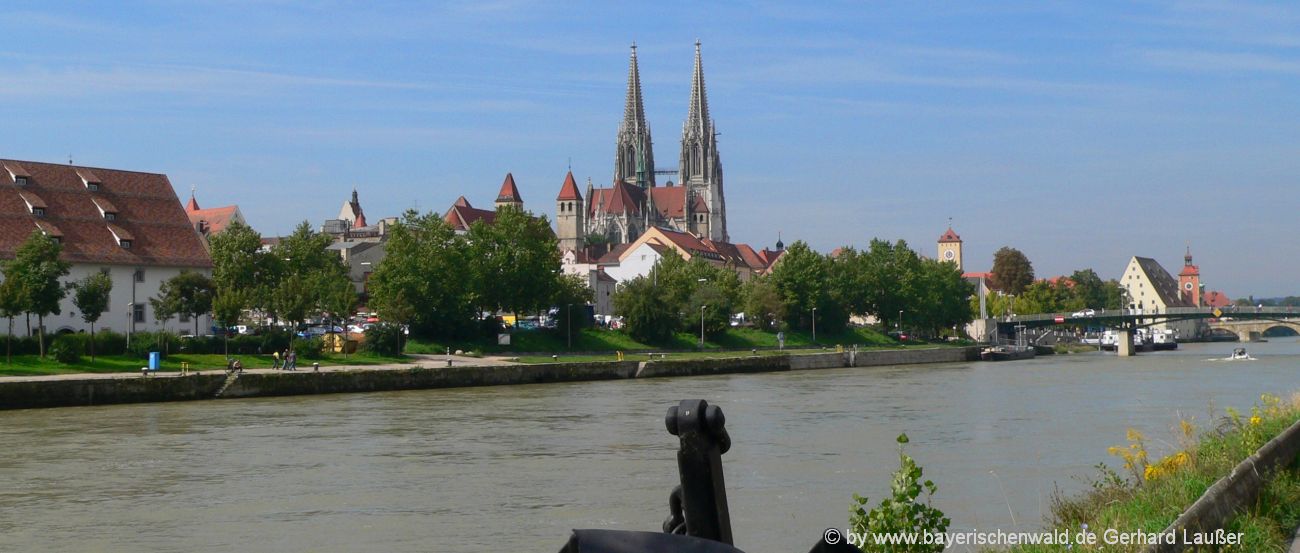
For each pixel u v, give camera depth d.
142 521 34.72
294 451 51.94
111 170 132.75
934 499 35.44
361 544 30.83
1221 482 18.34
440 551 29.78
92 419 69.12
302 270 151.25
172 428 63.22
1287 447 23.98
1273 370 129.12
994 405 76.62
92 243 122.69
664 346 161.38
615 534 7.27
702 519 8.03
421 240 138.62
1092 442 52.00
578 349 149.50
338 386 93.56
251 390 87.94
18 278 95.44
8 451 52.38
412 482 41.88
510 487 40.34
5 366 89.31
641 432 59.41
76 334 97.44
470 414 72.00
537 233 150.88
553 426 63.16
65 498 39.09
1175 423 59.62
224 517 35.19
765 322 188.62
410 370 99.31
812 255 198.25
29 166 125.56
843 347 188.00
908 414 69.75
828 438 55.34
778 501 36.06
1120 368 140.25
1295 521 19.34
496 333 145.50
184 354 103.75
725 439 8.16
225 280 135.75
